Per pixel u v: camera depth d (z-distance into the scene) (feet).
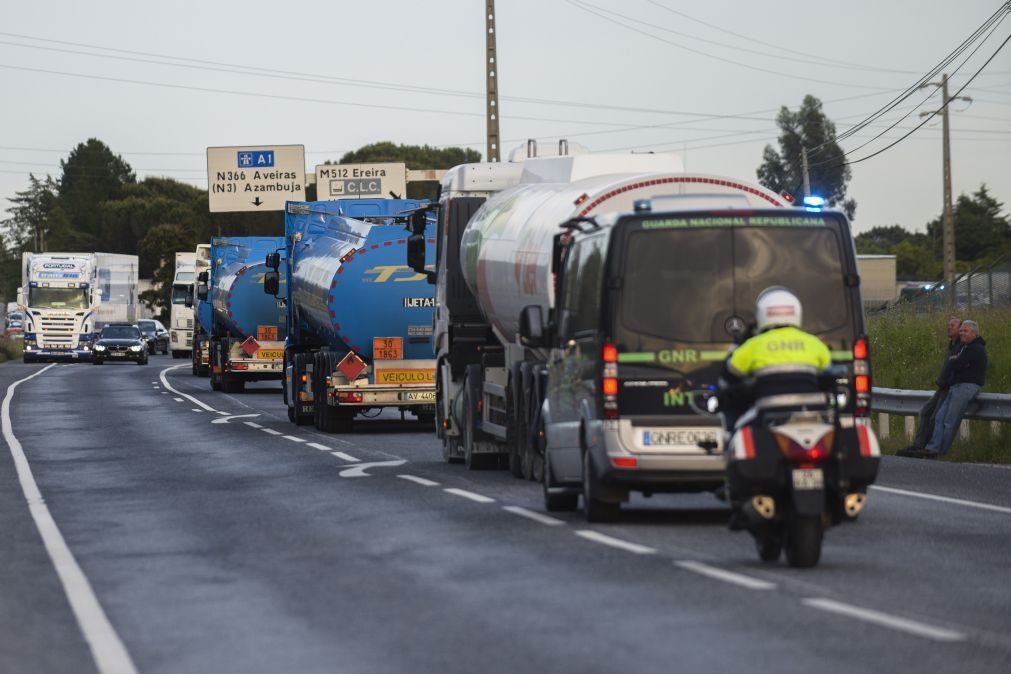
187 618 90.53
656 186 153.48
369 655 78.13
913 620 85.05
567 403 141.79
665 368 129.39
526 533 126.52
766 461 104.78
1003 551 113.91
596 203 153.28
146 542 126.93
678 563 107.76
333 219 309.83
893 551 114.01
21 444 250.37
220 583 103.76
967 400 205.26
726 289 129.59
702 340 129.49
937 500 151.02
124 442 253.03
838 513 108.99
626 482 129.18
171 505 155.94
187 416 330.13
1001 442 207.62
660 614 87.45
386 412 342.85
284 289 419.95
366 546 120.47
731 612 87.76
